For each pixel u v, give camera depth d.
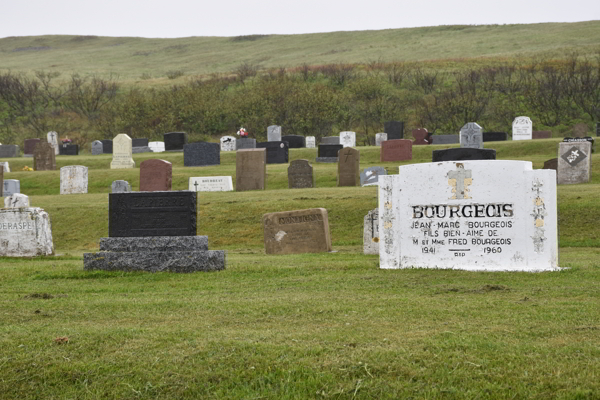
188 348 6.65
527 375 5.55
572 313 7.85
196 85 77.12
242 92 71.44
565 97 63.44
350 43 118.75
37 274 13.10
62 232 24.83
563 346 6.32
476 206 11.85
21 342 7.02
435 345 6.45
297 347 6.51
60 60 120.69
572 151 27.67
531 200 11.56
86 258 13.36
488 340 6.62
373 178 30.33
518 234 11.64
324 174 35.72
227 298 9.84
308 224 18.28
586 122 59.19
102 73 100.19
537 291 9.56
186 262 13.02
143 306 9.23
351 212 23.84
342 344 6.62
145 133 66.25
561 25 113.00
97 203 28.09
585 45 89.00
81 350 6.72
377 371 5.82
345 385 5.57
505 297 9.14
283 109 65.06
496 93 66.31
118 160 43.47
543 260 11.54
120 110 69.00
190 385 5.80
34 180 39.34
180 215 13.42
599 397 5.07
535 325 7.27
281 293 10.18
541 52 85.50
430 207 12.18
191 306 9.12
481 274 11.32
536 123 60.09
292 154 45.41
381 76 75.00
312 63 98.62
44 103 74.19
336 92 68.81
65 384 5.99
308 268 13.08
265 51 119.75
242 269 13.08
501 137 47.88
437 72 74.81
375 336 6.96
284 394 5.51
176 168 41.38
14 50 136.88
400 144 39.84
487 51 95.94
